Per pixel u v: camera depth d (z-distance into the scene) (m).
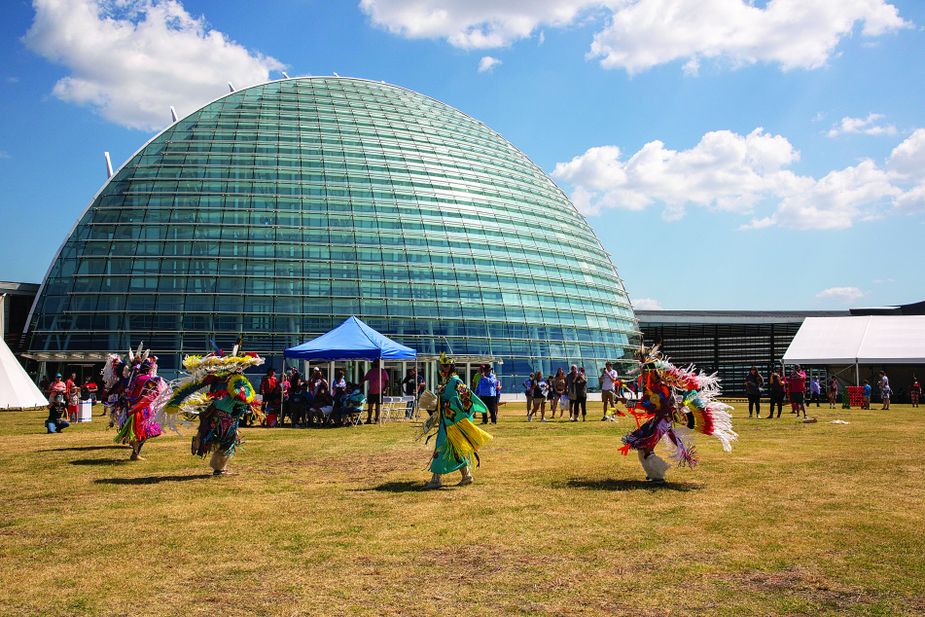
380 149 71.00
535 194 79.50
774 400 33.69
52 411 27.41
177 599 6.87
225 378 15.05
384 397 43.44
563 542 8.80
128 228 60.38
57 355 55.91
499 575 7.52
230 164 64.81
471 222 68.75
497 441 21.94
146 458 18.12
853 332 59.72
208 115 69.88
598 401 62.34
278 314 57.94
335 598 6.86
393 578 7.46
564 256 73.94
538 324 65.69
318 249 61.12
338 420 31.50
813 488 12.32
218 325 57.16
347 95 78.00
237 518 10.40
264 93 74.50
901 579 7.23
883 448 18.75
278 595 6.96
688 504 11.02
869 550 8.29
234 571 7.75
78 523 10.15
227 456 14.96
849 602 6.60
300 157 66.81
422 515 10.46
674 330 94.12
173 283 58.31
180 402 14.91
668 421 13.20
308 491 12.71
